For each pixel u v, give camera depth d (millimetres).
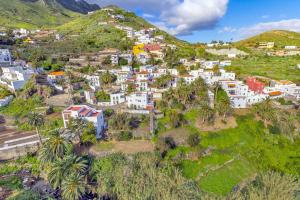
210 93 105562
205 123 91875
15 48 166375
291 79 130500
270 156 82250
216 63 158750
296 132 91312
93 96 106500
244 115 98188
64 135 74188
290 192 59375
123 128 84312
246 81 127438
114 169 62438
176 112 91688
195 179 71625
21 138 80375
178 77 122812
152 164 66062
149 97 106500
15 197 56375
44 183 63531
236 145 84875
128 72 129625
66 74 125062
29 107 99062
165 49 186125
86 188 60469
